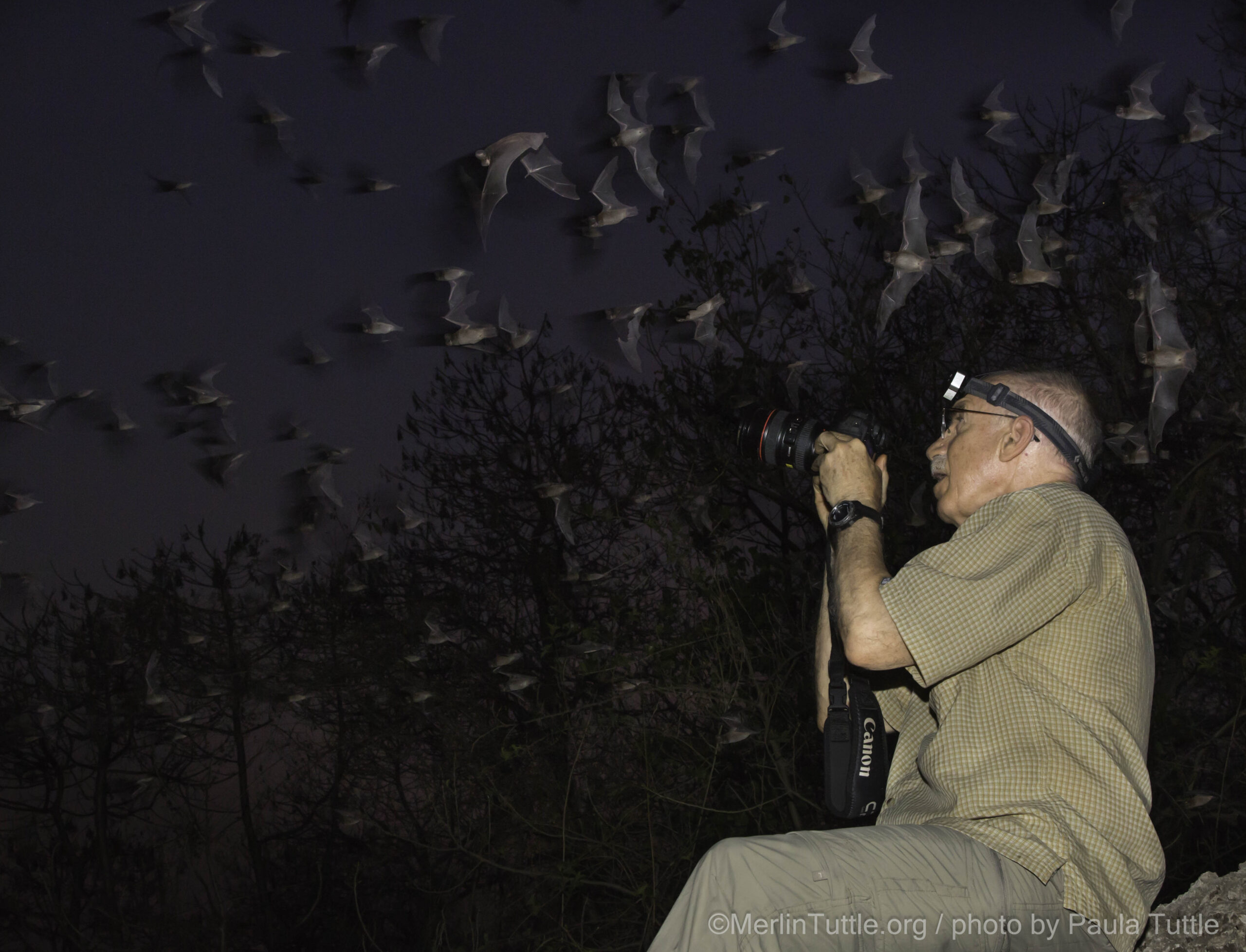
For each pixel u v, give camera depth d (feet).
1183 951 5.18
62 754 36.35
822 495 5.79
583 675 22.65
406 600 39.50
